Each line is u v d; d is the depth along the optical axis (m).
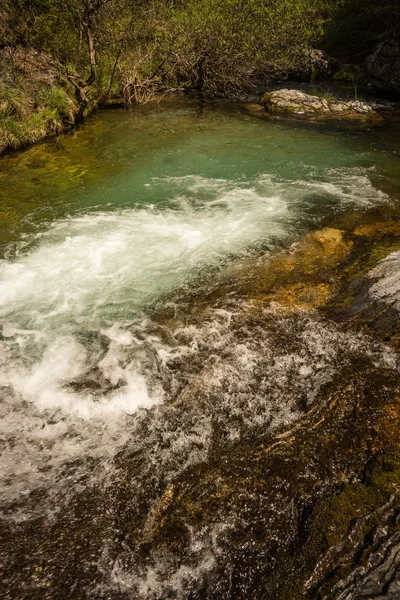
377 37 15.25
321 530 2.52
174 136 10.28
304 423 3.24
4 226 6.29
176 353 4.03
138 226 6.26
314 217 6.36
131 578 2.44
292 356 3.88
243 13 13.73
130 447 3.21
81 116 11.64
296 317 4.34
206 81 14.91
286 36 14.28
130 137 10.23
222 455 3.08
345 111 11.91
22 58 10.99
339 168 8.21
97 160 8.80
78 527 2.71
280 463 2.95
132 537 2.63
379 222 6.10
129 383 3.75
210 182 7.73
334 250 5.44
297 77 16.22
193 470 2.99
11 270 5.28
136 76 13.70
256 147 9.44
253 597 2.30
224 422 3.34
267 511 2.68
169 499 2.82
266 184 7.60
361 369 3.67
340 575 2.28
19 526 2.72
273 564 2.42
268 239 5.81
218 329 4.26
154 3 12.67
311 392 3.50
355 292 4.58
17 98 9.66
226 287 4.88
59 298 4.82
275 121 11.40
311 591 2.25
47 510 2.81
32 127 9.69
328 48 18.00
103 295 4.85
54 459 3.14
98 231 6.13
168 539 2.60
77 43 12.02
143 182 7.77
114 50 13.00
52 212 6.70
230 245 5.70
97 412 3.50
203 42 14.09
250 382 3.66
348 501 2.65
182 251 5.61
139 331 4.32
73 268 5.31
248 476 2.89
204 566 2.46
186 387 3.67
